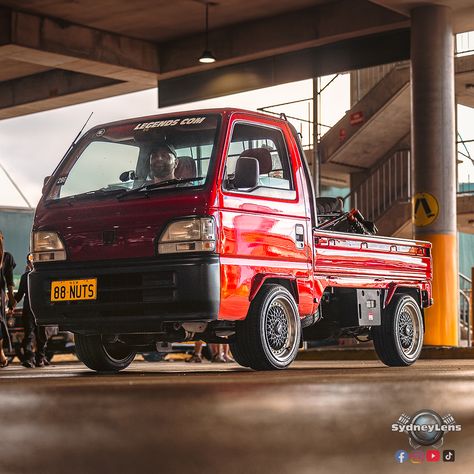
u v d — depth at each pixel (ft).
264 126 21.91
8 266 36.14
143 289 19.83
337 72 65.87
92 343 22.50
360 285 24.34
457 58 72.49
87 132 22.91
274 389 8.79
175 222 19.70
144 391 8.67
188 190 19.89
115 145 22.20
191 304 19.38
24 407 7.84
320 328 25.07
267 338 20.74
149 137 21.70
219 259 19.56
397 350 25.84
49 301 21.02
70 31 68.90
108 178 21.93
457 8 54.03
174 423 7.36
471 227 79.15
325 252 22.88
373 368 23.02
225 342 21.25
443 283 52.31
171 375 16.63
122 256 20.17
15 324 50.47
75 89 79.71
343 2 63.72
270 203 21.16
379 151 85.76
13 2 65.62
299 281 21.84
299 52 67.87
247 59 70.33
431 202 52.80
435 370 19.86
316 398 8.55
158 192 20.15
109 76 74.08
